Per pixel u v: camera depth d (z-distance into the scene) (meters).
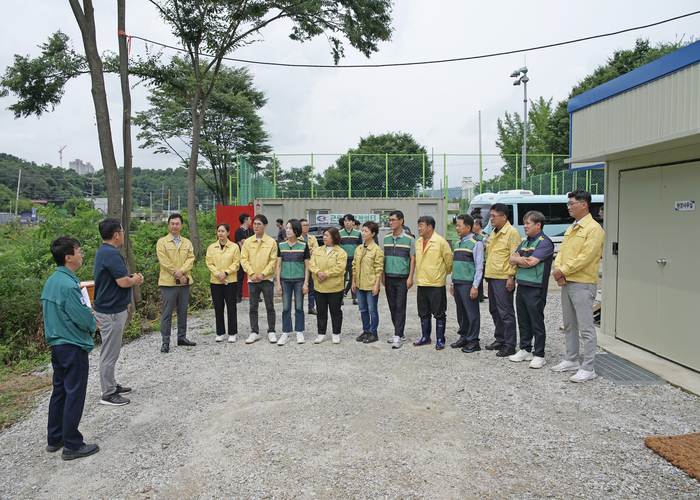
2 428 3.98
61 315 3.34
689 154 4.71
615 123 5.54
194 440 3.55
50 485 3.00
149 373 5.18
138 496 2.84
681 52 4.40
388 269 5.99
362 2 12.05
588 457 3.14
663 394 4.16
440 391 4.39
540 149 30.45
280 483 2.93
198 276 10.09
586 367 4.51
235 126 25.33
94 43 7.50
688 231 4.73
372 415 3.90
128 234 8.09
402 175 15.54
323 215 14.28
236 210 10.52
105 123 7.66
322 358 5.56
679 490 2.73
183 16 10.99
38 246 9.62
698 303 4.61
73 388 3.35
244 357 5.69
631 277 5.63
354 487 2.86
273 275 6.35
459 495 2.75
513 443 3.36
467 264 5.66
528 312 5.04
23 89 9.71
